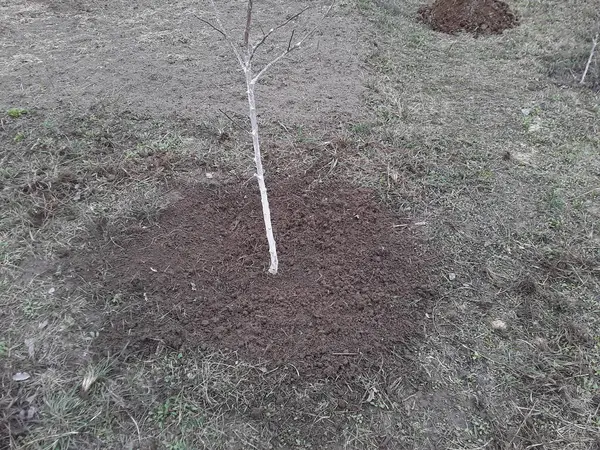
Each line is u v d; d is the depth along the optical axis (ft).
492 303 9.15
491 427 7.42
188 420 7.24
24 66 14.85
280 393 7.56
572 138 13.44
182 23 17.67
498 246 10.28
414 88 15.24
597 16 19.35
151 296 8.73
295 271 9.28
